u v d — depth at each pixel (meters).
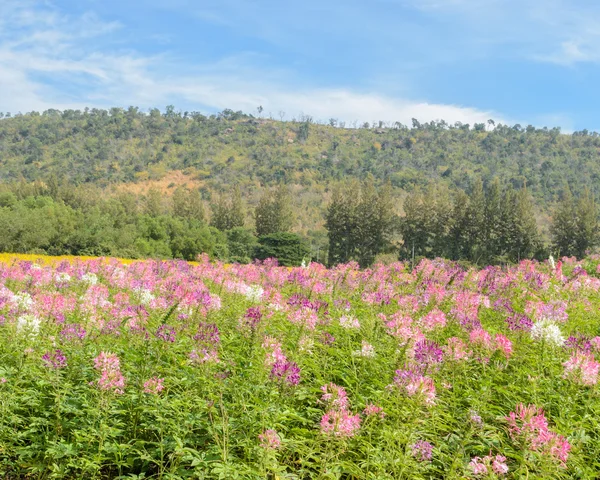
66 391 5.90
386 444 5.61
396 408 5.82
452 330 8.95
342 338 8.42
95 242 57.22
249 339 7.43
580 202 88.12
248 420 5.58
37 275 12.02
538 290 12.21
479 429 5.69
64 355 6.54
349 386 6.76
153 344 6.90
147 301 10.04
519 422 5.30
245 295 10.55
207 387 6.01
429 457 5.29
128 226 66.38
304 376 6.92
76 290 11.91
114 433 5.46
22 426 5.88
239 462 5.29
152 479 5.39
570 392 6.51
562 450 4.89
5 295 8.34
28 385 6.41
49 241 54.47
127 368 6.61
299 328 7.86
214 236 74.62
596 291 12.71
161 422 5.53
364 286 12.30
